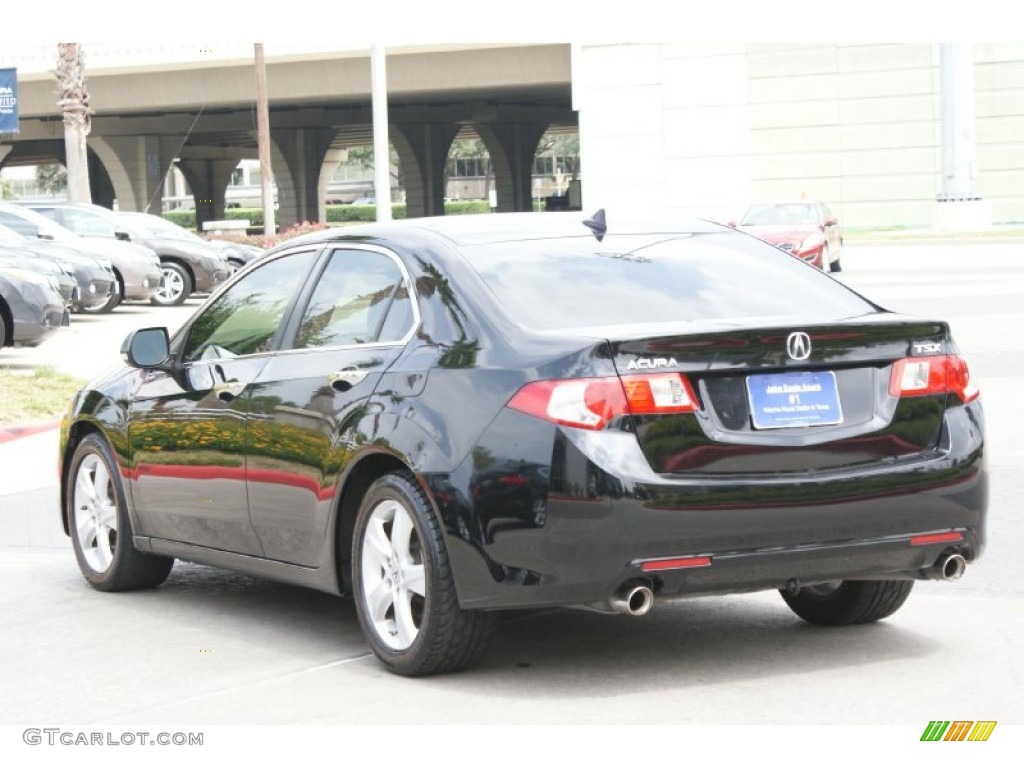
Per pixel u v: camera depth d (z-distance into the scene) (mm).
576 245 6109
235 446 6527
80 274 24672
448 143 100062
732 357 5270
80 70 41812
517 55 66062
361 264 6281
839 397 5438
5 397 15172
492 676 5703
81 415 7637
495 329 5520
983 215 51406
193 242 30281
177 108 76500
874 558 5438
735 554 5207
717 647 6074
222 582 7801
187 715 5367
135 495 7270
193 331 7074
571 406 5156
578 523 5102
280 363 6402
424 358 5680
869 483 5363
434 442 5441
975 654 5867
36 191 184750
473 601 5363
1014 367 15695
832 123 60250
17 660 6262
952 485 5512
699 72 60938
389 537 5781
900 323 5539
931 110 59344
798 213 31547
